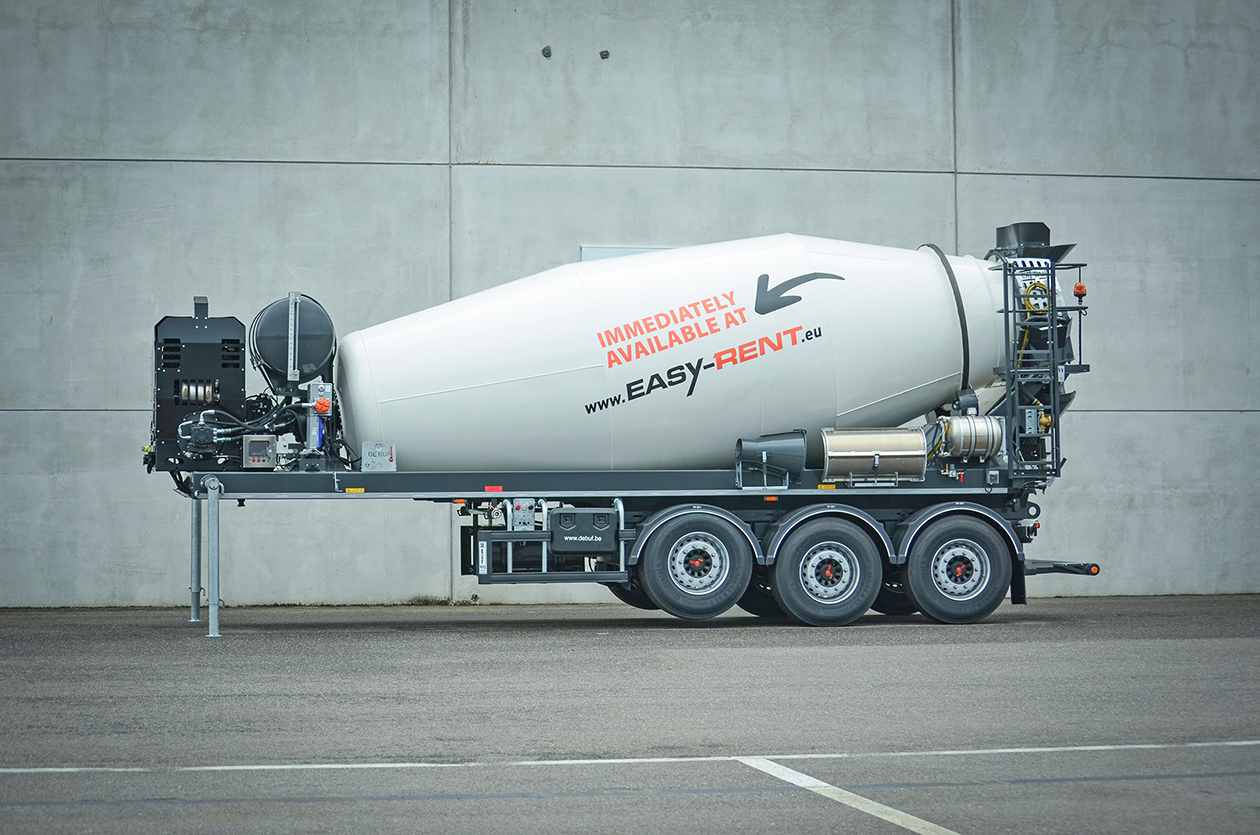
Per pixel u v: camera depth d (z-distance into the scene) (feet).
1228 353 60.70
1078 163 60.23
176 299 54.95
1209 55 61.31
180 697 25.88
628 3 57.62
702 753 20.07
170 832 15.40
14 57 54.80
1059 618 45.27
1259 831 15.47
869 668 30.25
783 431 42.98
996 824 15.74
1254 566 60.23
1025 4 60.18
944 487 43.27
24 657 33.09
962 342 44.45
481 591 56.03
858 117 58.85
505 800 17.02
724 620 44.70
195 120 55.36
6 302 54.13
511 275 56.44
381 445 40.32
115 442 54.39
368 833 15.37
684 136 57.67
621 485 41.65
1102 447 59.57
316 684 27.73
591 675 29.17
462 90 56.54
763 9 58.49
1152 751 20.18
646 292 42.14
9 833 15.37
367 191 55.93
